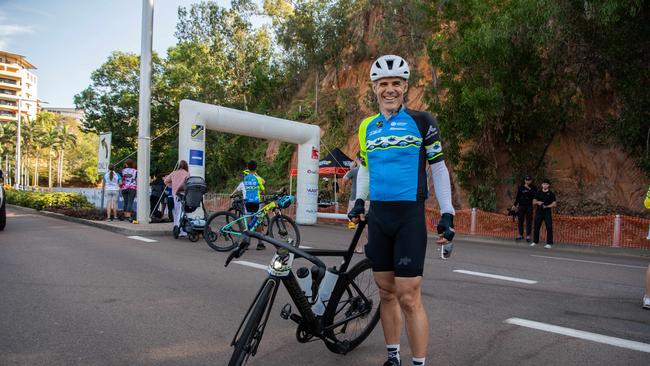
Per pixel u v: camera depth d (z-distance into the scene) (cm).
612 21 1287
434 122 281
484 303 504
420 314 278
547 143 1658
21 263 693
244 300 495
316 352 351
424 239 276
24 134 7712
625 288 612
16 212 1878
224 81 3741
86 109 3712
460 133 1642
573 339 386
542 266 795
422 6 1755
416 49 2250
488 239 1383
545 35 1366
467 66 1555
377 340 382
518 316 453
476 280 633
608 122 1549
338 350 331
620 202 1538
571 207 1595
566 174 1661
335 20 3048
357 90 3020
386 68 282
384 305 304
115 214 1363
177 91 3606
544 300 525
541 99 1570
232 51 3884
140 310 454
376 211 285
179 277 610
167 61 3741
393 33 2277
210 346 358
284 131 1559
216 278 606
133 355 339
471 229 1480
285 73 3850
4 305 466
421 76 2175
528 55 1516
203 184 976
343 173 2081
